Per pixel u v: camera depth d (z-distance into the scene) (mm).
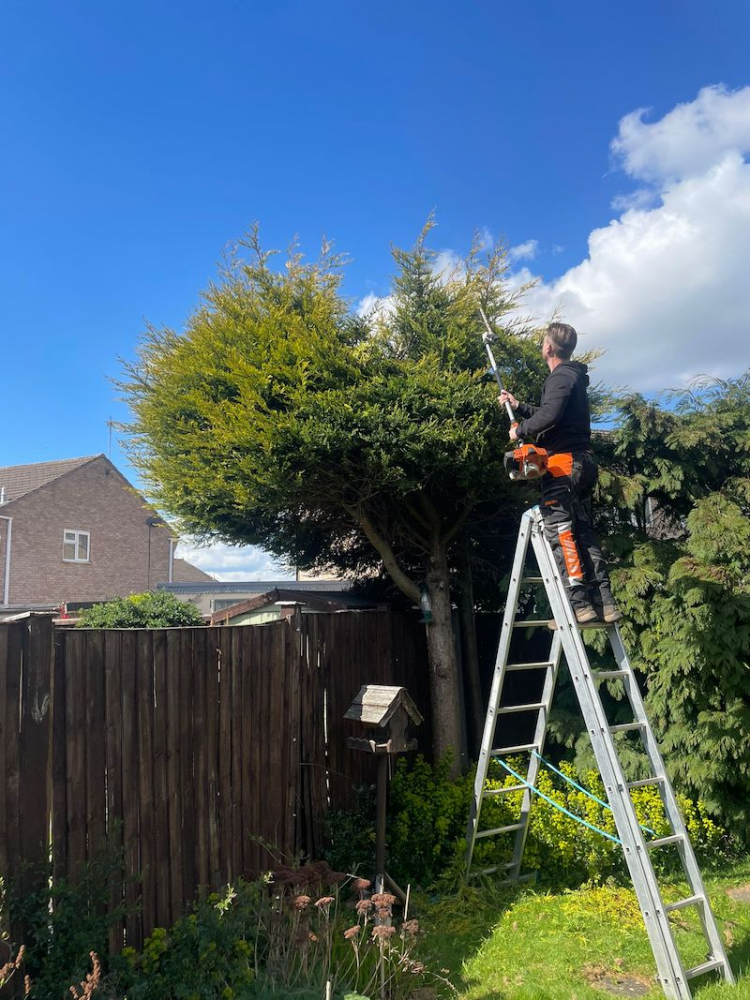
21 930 3408
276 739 5344
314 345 5754
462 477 6320
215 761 4750
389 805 6305
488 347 5543
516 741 8336
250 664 5145
